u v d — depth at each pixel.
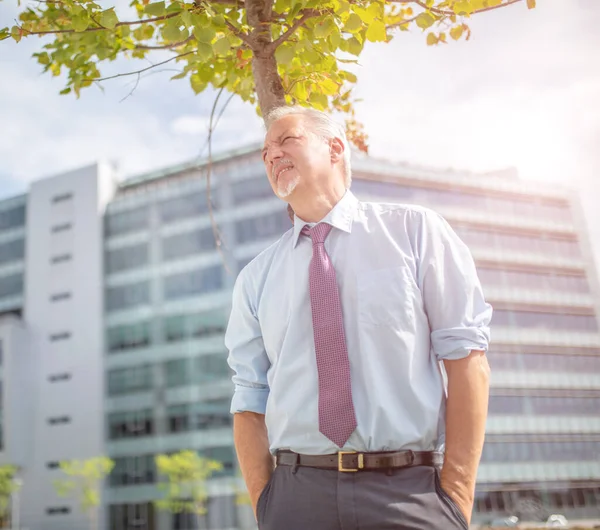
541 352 58.25
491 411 54.72
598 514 54.69
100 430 58.78
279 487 1.90
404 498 1.74
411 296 1.94
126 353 59.75
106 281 62.53
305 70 3.25
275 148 2.16
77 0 2.89
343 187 2.19
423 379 1.91
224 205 57.66
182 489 52.81
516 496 52.81
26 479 61.16
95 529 55.88
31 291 66.69
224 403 54.34
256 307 2.28
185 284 58.28
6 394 61.97
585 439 56.56
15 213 70.81
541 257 61.78
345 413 1.81
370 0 2.62
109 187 67.31
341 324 1.90
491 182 61.66
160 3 2.70
